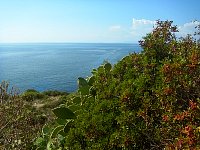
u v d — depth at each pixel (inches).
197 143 168.1
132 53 271.9
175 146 178.7
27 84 3442.4
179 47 269.3
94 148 223.3
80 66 6441.9
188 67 209.0
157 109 208.7
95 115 235.9
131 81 234.1
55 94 1087.6
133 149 209.6
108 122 230.7
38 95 991.0
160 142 202.2
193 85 202.7
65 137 263.7
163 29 283.4
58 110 269.7
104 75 269.0
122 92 234.2
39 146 307.6
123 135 211.3
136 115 215.5
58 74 4832.7
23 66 6594.5
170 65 206.5
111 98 244.8
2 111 283.4
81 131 239.9
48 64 7155.5
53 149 275.3
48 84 3491.6
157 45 269.9
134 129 211.2
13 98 294.2
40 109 777.6
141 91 223.8
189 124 184.4
